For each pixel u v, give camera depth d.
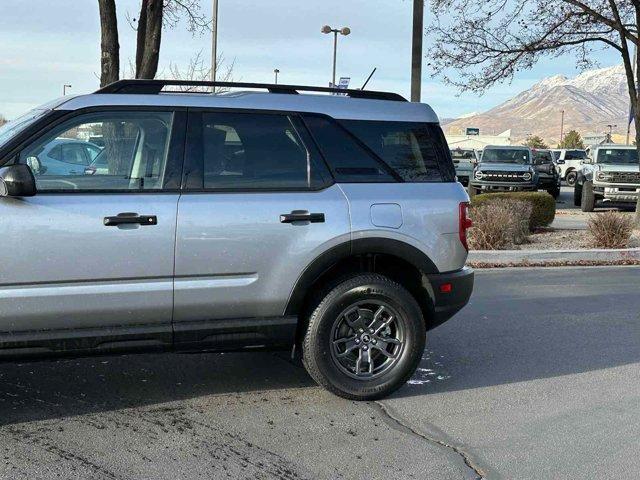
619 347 6.50
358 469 3.93
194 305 4.59
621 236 12.05
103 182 4.46
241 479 3.78
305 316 4.92
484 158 24.61
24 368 5.55
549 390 5.32
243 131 4.78
